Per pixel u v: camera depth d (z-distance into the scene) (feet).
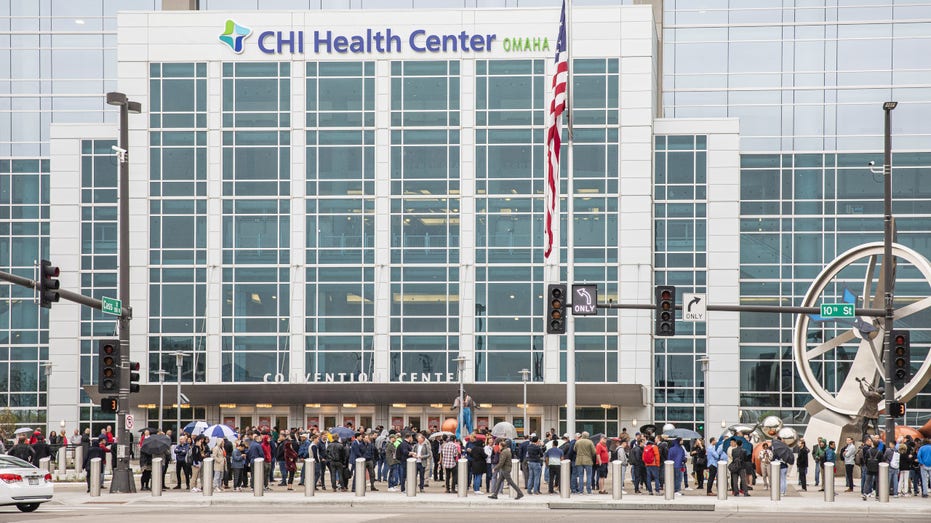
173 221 229.45
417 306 226.58
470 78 228.22
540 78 227.40
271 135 229.66
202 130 229.86
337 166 229.04
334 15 230.68
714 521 85.30
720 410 230.07
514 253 225.76
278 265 227.61
